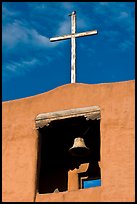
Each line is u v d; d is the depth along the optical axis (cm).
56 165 2966
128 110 2600
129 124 2577
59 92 2705
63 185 2930
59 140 2881
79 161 2952
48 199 2539
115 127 2584
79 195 2509
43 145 2888
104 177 2506
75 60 2761
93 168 2916
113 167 2516
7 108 2745
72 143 2888
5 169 2636
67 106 2672
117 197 2458
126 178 2486
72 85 2698
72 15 2867
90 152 2853
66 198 2519
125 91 2633
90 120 2625
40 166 2912
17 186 2595
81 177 2931
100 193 2486
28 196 2564
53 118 2673
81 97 2669
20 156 2653
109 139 2569
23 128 2697
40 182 2947
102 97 2647
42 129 2697
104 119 2608
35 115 2702
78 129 2788
